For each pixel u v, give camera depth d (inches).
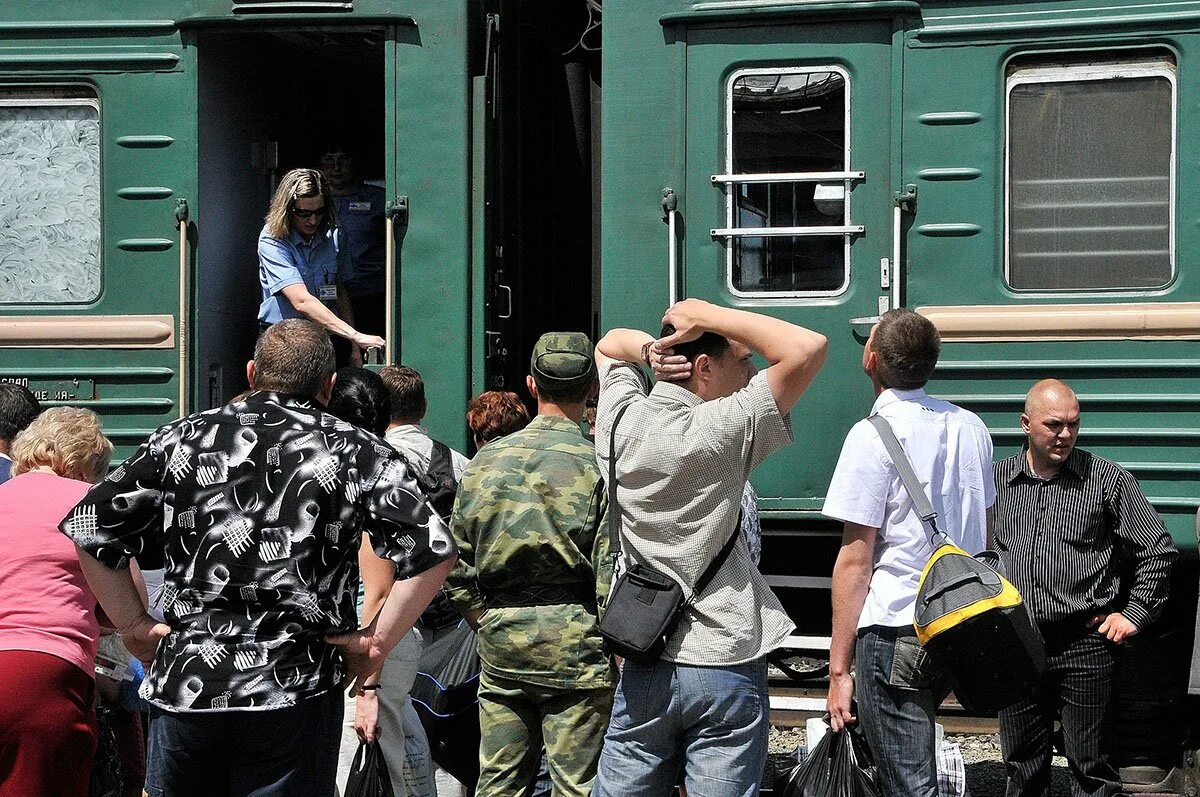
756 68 325.7
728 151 327.0
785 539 354.0
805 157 325.4
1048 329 315.6
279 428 186.1
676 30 327.6
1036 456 269.6
